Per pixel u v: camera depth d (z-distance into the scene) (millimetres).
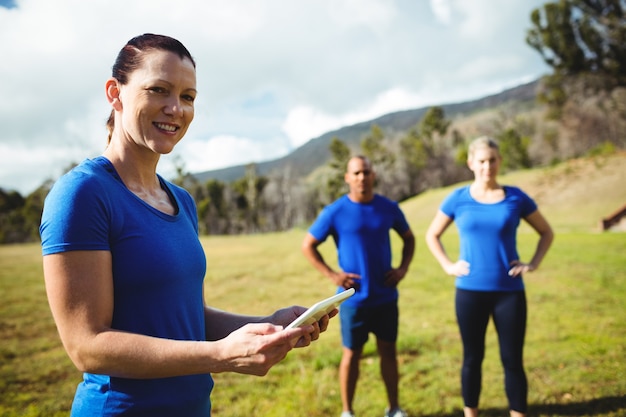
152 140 1224
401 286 8875
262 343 965
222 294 9406
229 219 70625
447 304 7258
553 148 67875
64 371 4781
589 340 4953
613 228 19406
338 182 63969
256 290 9648
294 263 13562
